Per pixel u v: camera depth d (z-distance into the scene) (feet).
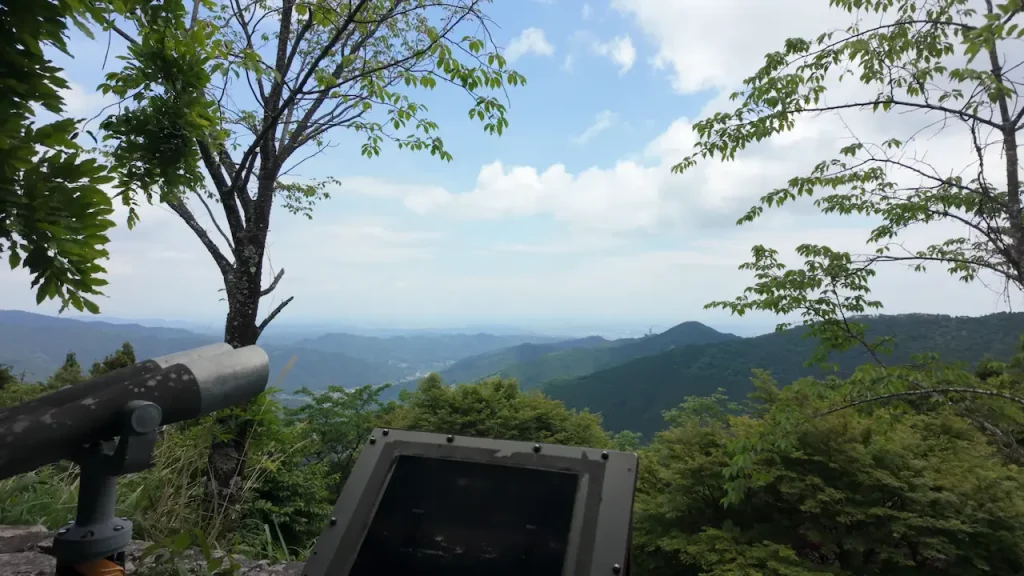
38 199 4.84
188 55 9.85
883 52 15.31
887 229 16.40
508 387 32.63
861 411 14.90
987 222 15.16
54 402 4.64
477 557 4.65
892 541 13.97
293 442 18.70
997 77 14.11
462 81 18.29
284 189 23.71
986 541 13.61
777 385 17.85
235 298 17.52
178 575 6.76
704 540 15.06
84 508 4.91
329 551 4.80
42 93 5.01
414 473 5.14
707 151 16.79
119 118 9.59
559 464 4.98
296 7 18.01
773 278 15.97
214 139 13.62
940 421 17.31
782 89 15.61
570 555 4.46
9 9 4.77
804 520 14.87
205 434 14.87
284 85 17.53
